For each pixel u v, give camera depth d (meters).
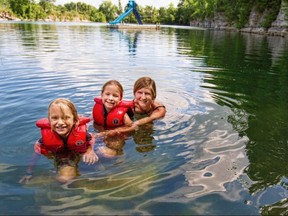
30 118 4.18
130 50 13.45
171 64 9.57
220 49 16.08
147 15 106.00
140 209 2.31
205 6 72.19
